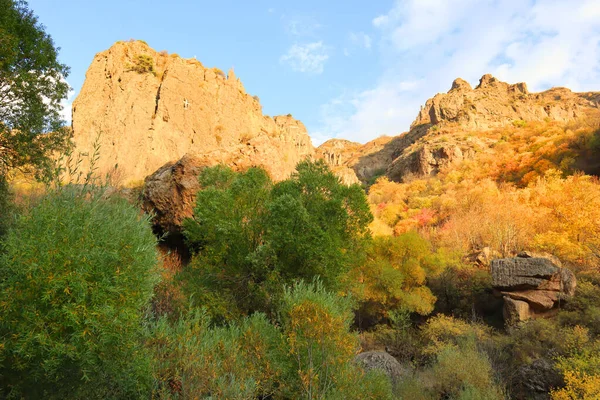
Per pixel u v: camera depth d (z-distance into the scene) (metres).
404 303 21.25
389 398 7.51
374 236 26.44
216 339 6.24
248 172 13.38
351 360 7.39
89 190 4.98
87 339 3.97
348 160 157.25
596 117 63.72
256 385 5.95
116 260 4.40
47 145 11.99
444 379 11.83
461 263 25.48
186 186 16.44
